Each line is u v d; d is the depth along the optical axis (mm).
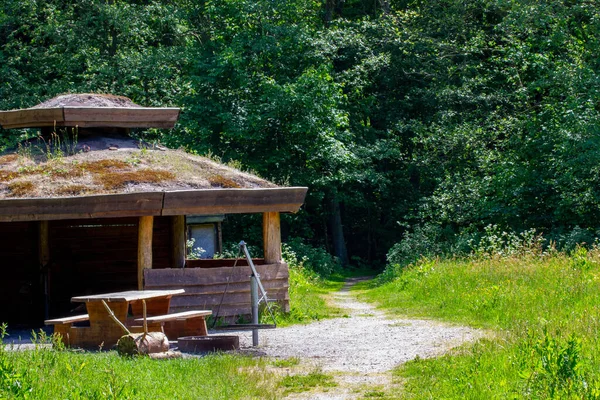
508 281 14414
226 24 32125
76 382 7027
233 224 33312
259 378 8141
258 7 31188
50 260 16328
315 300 17891
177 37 35094
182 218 16203
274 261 14273
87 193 12648
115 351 9719
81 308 13945
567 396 6156
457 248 25281
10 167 13633
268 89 30312
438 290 16312
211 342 10445
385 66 37844
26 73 33125
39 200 12211
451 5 36219
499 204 26156
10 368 6770
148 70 31812
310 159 33312
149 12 33406
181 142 30703
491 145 31078
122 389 6578
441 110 35312
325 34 34375
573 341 6898
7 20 33344
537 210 26188
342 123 32656
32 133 28625
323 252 33469
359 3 43656
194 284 13211
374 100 39000
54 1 34281
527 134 27609
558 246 23281
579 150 23438
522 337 8695
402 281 20266
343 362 9359
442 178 31672
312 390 7793
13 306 16219
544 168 25844
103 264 16875
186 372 8297
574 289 12531
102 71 31172
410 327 12367
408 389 7555
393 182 41094
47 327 14453
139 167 13859
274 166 33062
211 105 30828
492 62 36031
